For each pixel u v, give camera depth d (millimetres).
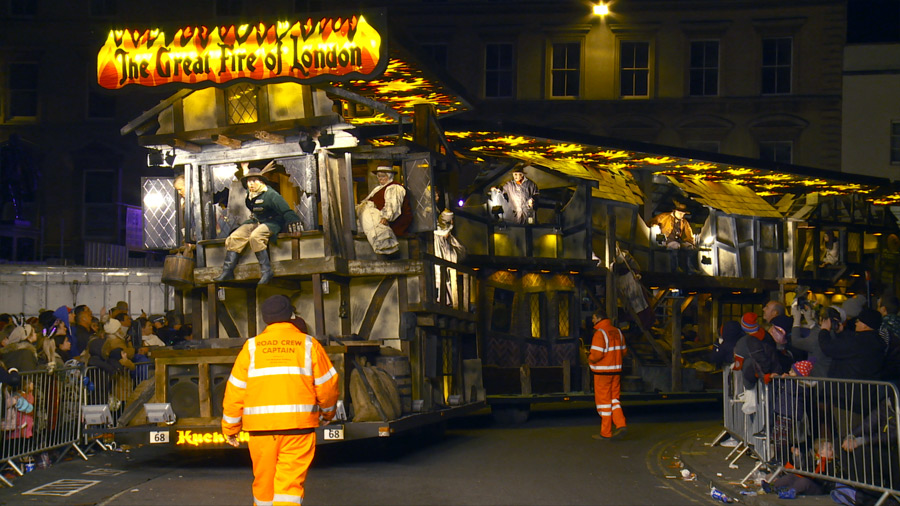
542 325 15609
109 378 12445
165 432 10172
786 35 37312
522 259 14984
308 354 6805
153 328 15477
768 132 37094
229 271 11336
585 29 37656
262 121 11281
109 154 36531
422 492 8969
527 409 15352
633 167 17922
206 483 9531
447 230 12867
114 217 36406
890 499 7922
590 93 37594
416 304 11430
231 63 11062
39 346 12336
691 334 19078
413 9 38000
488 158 16531
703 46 37594
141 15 36875
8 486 9398
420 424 11016
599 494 9016
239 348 10289
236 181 11773
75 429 11477
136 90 11383
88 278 20625
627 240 16891
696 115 37312
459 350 13562
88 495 8859
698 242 18109
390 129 13742
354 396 10070
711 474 9719
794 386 9031
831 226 19219
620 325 16531
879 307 10211
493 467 10562
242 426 7008
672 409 18484
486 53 38031
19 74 36812
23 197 32281
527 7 37750
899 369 8703
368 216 11281
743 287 18047
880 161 36719
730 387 11930
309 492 8930
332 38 10773
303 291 11773
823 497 8430
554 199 16688
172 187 12797
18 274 20141
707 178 19062
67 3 36750
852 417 8250
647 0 37531
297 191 11945
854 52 36969
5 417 9922
